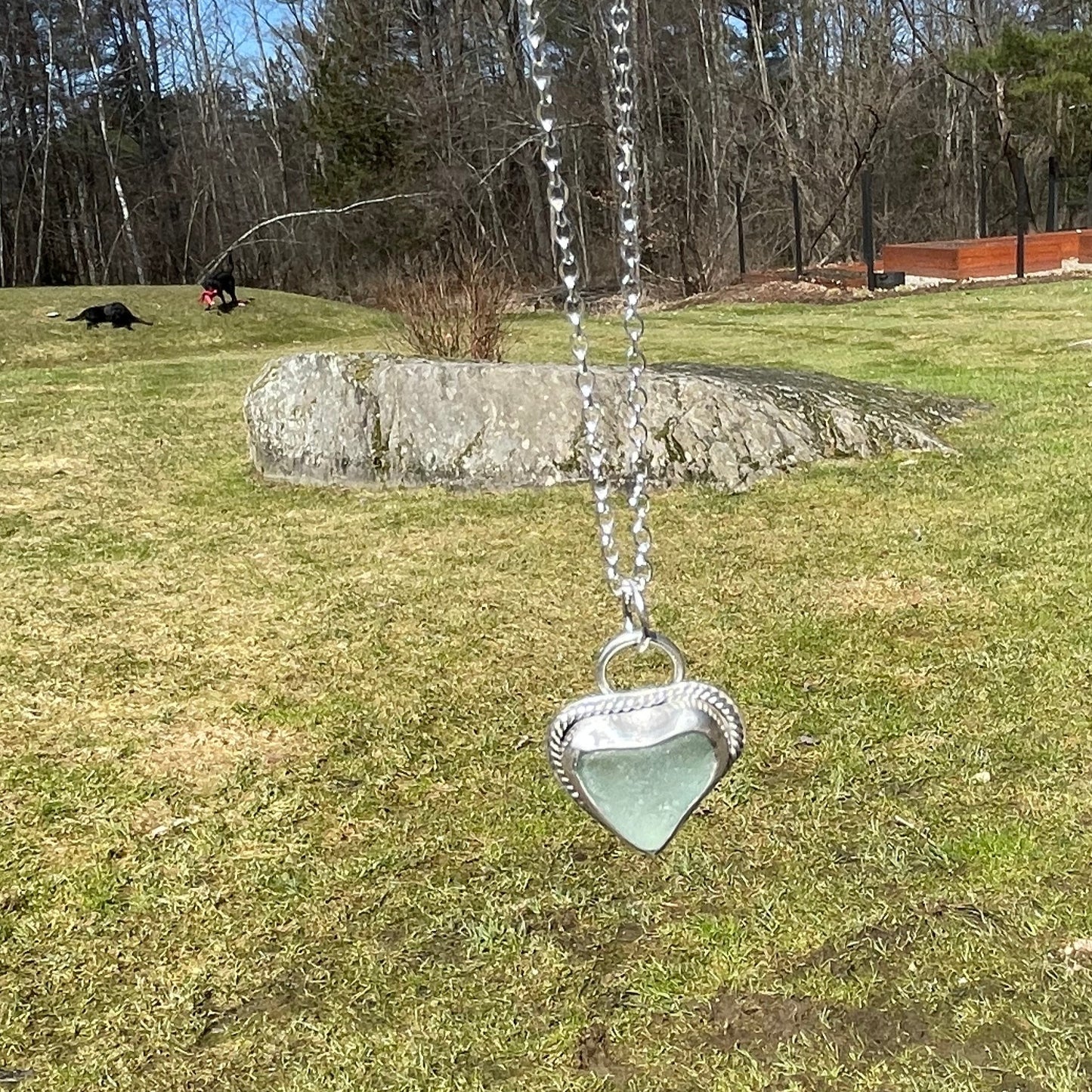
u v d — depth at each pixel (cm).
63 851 264
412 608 413
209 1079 194
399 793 282
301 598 432
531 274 2723
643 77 2780
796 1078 185
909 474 546
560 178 141
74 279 3331
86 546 516
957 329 1147
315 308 1706
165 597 443
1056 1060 183
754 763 282
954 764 276
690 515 507
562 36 2617
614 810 142
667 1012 201
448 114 2764
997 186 3048
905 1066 185
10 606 437
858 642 352
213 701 342
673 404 575
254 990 214
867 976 206
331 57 2781
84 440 769
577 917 229
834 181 2595
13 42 3097
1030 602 372
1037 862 235
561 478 575
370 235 2906
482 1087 188
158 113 3328
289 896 242
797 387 624
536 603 409
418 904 237
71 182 3278
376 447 603
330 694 342
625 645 146
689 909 229
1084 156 2578
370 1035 201
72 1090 193
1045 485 508
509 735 307
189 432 789
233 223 3275
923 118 3105
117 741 319
